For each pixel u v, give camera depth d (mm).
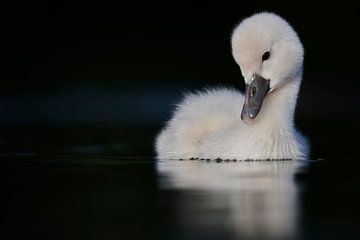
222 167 16172
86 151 19594
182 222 11539
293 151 17203
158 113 27922
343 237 10742
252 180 14578
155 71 32750
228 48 33406
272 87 16828
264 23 16766
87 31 33938
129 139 22000
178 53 33375
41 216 12031
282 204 12570
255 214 11945
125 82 31984
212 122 17891
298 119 26438
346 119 26328
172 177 15047
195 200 12898
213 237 10805
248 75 16641
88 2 34219
